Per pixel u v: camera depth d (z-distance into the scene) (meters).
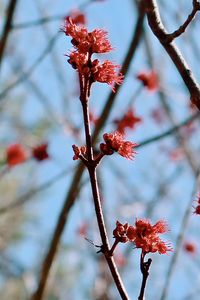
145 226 2.43
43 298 5.43
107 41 2.36
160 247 2.43
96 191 2.42
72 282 9.45
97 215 2.44
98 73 2.35
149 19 2.98
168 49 2.97
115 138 2.41
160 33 2.97
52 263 5.47
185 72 2.94
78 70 2.35
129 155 2.41
